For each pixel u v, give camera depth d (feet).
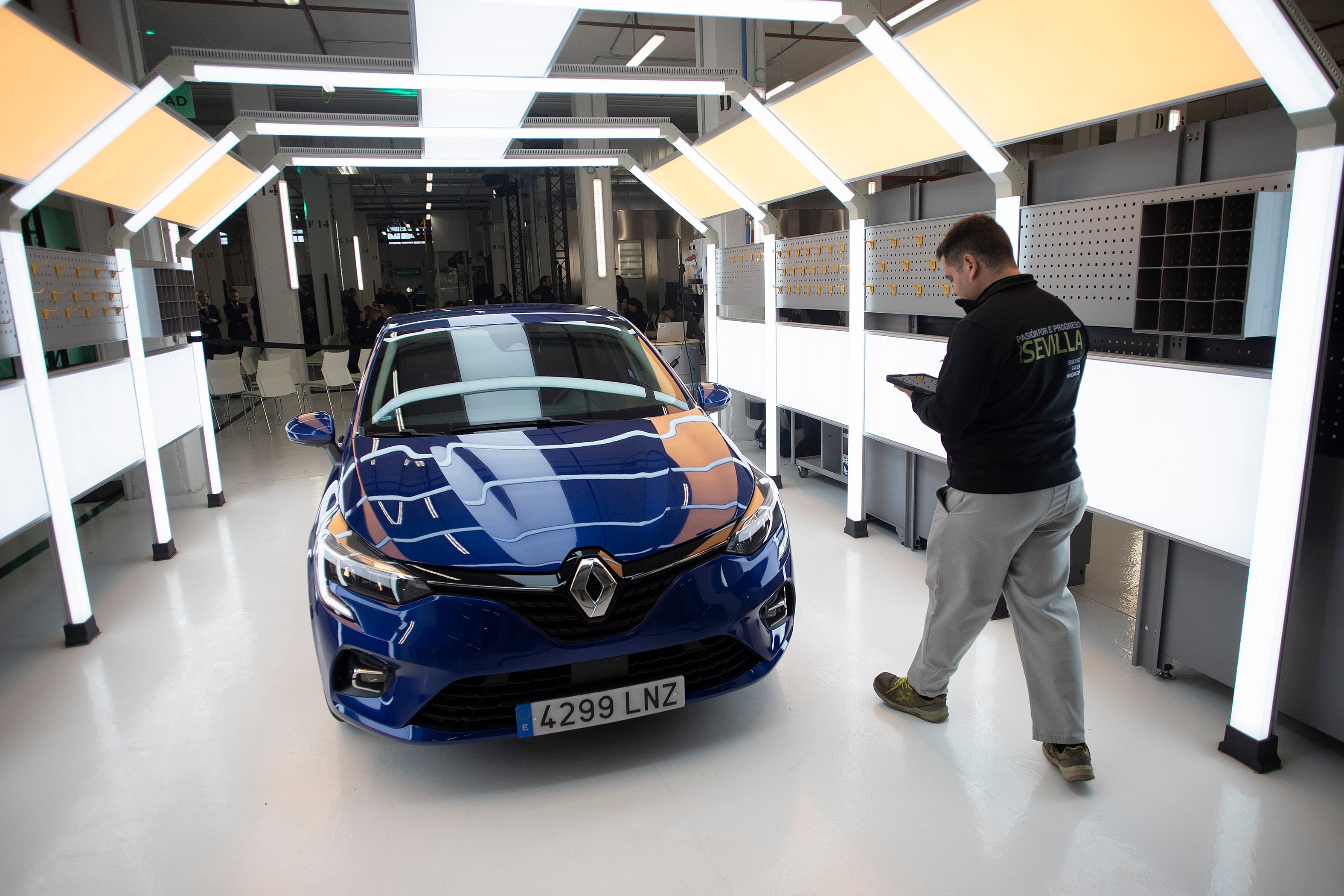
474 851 6.05
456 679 6.11
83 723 8.21
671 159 16.94
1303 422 6.08
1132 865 5.63
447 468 7.45
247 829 6.40
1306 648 6.91
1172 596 8.18
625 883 5.64
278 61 10.08
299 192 74.74
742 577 6.74
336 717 7.27
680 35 37.29
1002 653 8.94
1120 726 7.45
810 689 8.30
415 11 8.36
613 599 6.21
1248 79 6.53
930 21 8.11
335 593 6.47
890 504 13.25
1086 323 8.55
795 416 18.19
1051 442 6.14
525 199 80.64
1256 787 6.48
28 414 9.53
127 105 9.66
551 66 10.50
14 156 8.84
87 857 6.15
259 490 18.49
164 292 15.29
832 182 12.36
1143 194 7.71
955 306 10.62
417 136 14.07
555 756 7.27
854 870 5.67
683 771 6.96
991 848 5.85
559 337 10.18
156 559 13.60
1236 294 7.02
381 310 48.49
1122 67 7.32
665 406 9.25
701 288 36.19
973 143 9.26
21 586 12.62
